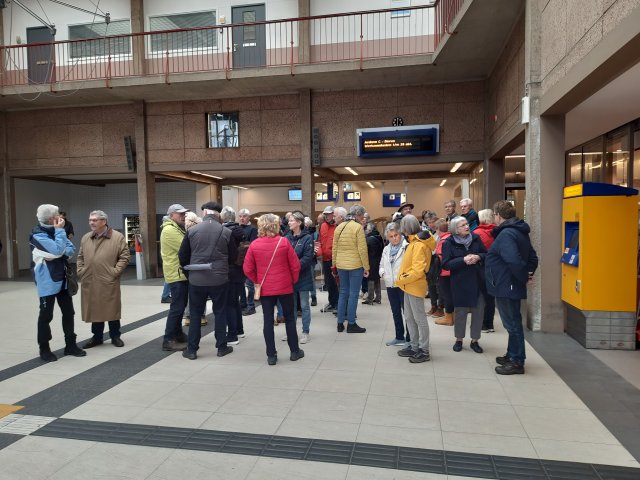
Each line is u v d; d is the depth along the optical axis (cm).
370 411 366
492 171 1095
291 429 336
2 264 1384
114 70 1252
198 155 1262
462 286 519
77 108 1321
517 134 767
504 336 599
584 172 1044
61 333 652
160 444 316
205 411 369
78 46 1341
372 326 659
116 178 1677
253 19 1255
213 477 275
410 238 481
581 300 539
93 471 283
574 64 511
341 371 464
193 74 1114
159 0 1293
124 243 568
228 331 574
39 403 389
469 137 1125
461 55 957
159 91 1193
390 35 1174
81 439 324
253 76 1090
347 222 613
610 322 531
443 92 1134
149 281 1242
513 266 429
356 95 1175
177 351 548
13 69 1362
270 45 1241
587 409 367
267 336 489
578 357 505
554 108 593
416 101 1148
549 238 619
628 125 805
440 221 664
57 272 511
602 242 529
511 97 827
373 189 2159
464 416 355
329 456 297
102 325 574
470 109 1121
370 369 469
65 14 1341
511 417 353
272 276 485
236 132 1246
